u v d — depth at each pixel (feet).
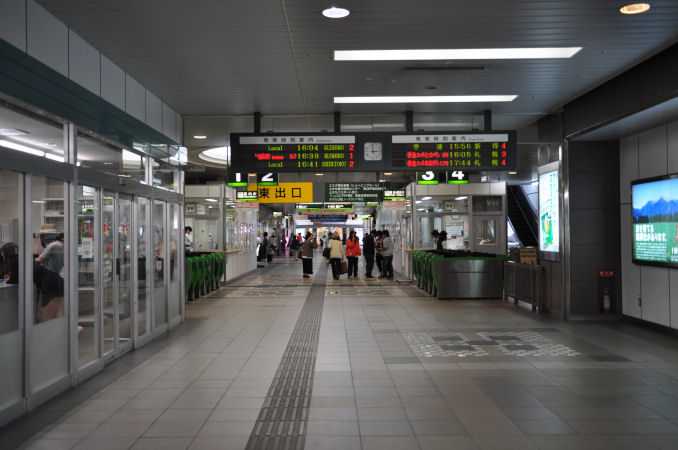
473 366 19.98
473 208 61.26
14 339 14.75
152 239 25.77
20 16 15.03
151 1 16.15
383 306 36.86
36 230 15.80
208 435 13.30
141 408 15.39
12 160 14.49
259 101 28.53
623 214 30.35
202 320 31.14
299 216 149.07
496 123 31.99
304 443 12.76
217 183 59.77
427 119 30.96
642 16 17.49
